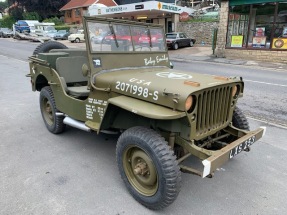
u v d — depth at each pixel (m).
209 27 22.62
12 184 3.04
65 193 2.89
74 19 44.75
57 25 43.28
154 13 22.84
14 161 3.54
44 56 4.36
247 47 14.58
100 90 3.16
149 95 2.70
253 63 13.26
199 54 17.39
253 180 3.18
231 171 3.37
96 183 3.08
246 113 5.56
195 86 2.56
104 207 2.69
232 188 3.03
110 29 3.39
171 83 2.71
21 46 23.05
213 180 3.18
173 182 2.44
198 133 2.68
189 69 11.37
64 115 4.11
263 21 13.88
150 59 3.82
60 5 54.28
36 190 2.94
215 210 2.67
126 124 3.12
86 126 3.46
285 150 3.91
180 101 2.44
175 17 24.08
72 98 3.71
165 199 2.50
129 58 3.57
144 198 2.68
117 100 2.83
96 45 3.26
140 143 2.60
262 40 14.12
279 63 13.32
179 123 2.67
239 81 3.06
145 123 2.90
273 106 6.05
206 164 2.35
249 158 3.68
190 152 2.69
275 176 3.26
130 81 2.93
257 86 8.03
